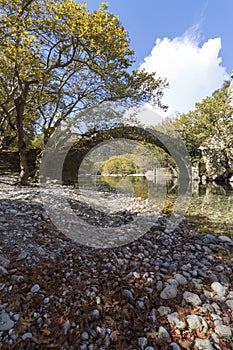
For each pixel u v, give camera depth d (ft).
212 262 10.66
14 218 12.42
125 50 26.07
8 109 33.32
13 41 19.81
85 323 6.16
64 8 19.43
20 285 7.16
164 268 9.64
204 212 22.02
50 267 8.39
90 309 6.64
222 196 32.68
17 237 10.23
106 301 7.06
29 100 30.25
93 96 29.63
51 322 6.01
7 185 27.20
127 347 5.68
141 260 10.23
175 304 7.39
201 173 58.39
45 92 29.12
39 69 23.98
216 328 6.46
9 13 19.53
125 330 6.15
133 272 8.92
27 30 20.18
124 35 25.12
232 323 6.74
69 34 21.07
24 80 24.45
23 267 8.08
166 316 6.82
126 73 27.35
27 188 25.31
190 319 6.70
